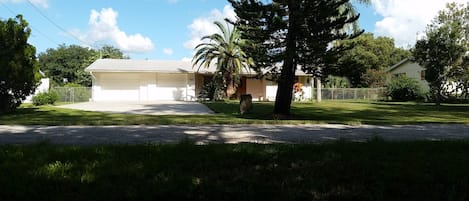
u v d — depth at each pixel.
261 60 15.84
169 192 4.38
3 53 16.94
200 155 5.94
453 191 4.55
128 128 11.41
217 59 33.62
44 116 15.94
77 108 22.30
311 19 15.29
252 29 15.62
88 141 8.56
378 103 30.72
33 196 4.25
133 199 4.25
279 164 5.46
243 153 5.95
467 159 5.93
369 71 47.59
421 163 5.61
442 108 23.94
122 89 35.19
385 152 6.36
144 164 5.37
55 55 65.56
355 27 21.08
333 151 6.29
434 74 27.84
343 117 16.91
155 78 35.56
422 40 28.03
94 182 4.62
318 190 4.56
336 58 15.95
